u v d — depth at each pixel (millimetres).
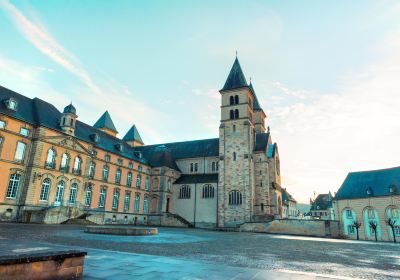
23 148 42469
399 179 50938
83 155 51406
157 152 74688
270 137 71938
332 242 30391
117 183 59250
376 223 51312
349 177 60000
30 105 46938
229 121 66500
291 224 50219
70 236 21547
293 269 10891
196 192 66938
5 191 39469
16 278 6531
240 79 68375
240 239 29297
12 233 21453
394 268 12156
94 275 8266
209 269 9656
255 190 63125
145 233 27391
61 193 46719
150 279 7953
